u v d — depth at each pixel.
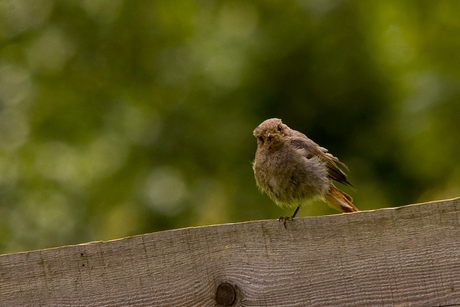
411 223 5.09
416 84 13.57
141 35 16.12
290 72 15.14
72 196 13.73
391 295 5.06
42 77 15.36
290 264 5.17
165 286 5.20
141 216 14.32
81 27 15.71
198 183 14.97
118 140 14.87
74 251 5.25
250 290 5.16
